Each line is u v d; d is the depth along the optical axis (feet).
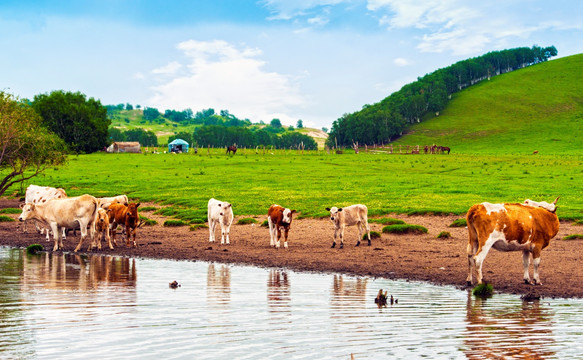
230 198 145.07
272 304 42.24
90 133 392.06
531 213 51.93
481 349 30.73
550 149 479.00
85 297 44.14
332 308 41.04
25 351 29.99
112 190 171.12
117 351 30.19
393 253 73.15
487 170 224.33
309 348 31.09
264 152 398.83
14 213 130.52
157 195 155.63
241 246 82.33
